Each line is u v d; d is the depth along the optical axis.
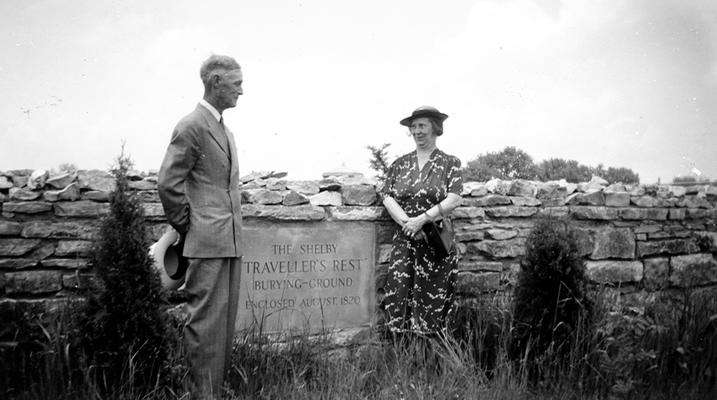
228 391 3.51
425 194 4.61
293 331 4.69
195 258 3.50
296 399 3.56
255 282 4.62
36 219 4.14
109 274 3.31
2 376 3.50
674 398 3.91
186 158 3.44
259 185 4.85
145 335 3.36
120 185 3.45
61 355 3.49
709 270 6.34
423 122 4.70
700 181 7.57
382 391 3.66
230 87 3.64
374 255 5.03
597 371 3.91
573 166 14.09
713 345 4.38
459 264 5.19
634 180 13.66
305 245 4.79
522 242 5.39
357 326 4.93
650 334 4.42
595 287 5.08
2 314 3.85
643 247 5.90
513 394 3.67
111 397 3.27
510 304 4.50
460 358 4.01
